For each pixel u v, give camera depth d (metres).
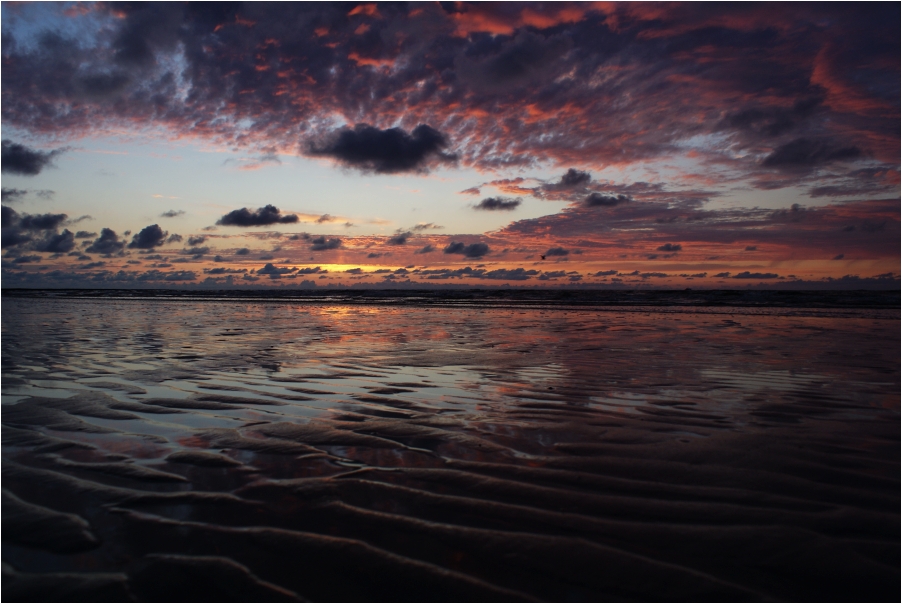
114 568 1.98
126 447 3.38
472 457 3.23
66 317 15.96
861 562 2.04
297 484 2.78
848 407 4.51
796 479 2.85
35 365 6.62
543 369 6.48
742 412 4.35
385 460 3.17
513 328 12.41
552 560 2.05
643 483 2.80
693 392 5.14
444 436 3.67
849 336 10.50
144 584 1.88
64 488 2.70
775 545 2.16
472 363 6.95
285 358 7.34
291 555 2.07
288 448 3.38
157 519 2.37
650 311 20.75
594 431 3.80
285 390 5.21
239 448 3.38
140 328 12.09
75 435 3.64
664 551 2.12
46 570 1.96
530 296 39.88
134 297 39.28
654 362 7.03
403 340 9.69
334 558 2.05
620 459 3.19
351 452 3.31
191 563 2.01
